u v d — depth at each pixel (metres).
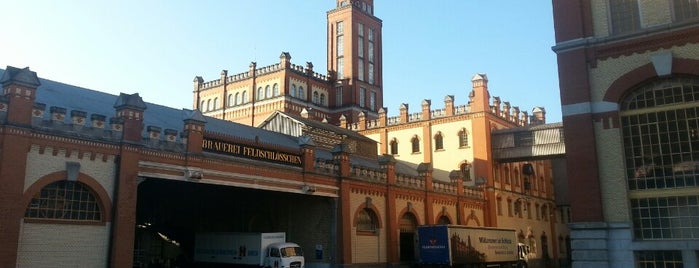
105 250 24.30
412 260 44.53
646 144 21.97
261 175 32.25
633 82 22.19
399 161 59.12
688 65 21.22
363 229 40.00
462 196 52.50
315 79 73.44
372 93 78.69
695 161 20.97
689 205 20.83
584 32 23.55
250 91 71.06
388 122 65.69
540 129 55.72
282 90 68.06
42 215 22.70
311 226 39.09
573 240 22.20
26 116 22.34
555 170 74.50
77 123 24.08
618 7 23.39
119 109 26.05
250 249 37.03
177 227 42.97
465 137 59.38
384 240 41.78
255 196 41.38
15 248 21.25
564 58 23.64
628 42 22.52
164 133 27.69
